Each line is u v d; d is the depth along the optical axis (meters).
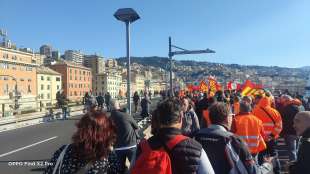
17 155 13.95
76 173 3.13
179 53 29.53
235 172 4.34
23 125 27.73
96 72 173.50
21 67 103.62
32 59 112.38
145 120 22.97
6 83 96.44
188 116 10.39
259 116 8.67
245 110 6.72
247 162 4.42
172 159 3.51
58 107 40.50
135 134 7.97
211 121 4.63
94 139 3.15
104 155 3.20
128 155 7.77
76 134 3.21
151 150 3.58
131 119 7.91
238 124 6.61
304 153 4.29
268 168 5.80
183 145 3.56
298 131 4.71
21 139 19.11
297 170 4.30
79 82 141.38
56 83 123.50
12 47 112.75
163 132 3.65
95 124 3.21
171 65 29.53
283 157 12.15
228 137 4.42
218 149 4.36
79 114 41.69
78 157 3.17
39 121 31.28
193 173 3.49
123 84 186.25
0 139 19.22
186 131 10.21
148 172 3.44
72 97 135.25
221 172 4.31
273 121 8.57
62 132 22.08
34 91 110.00
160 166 3.43
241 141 4.47
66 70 132.25
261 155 8.44
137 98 39.03
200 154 3.57
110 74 164.75
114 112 7.94
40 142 17.78
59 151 3.28
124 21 11.00
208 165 3.58
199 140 4.47
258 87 20.88
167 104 3.73
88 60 180.00
